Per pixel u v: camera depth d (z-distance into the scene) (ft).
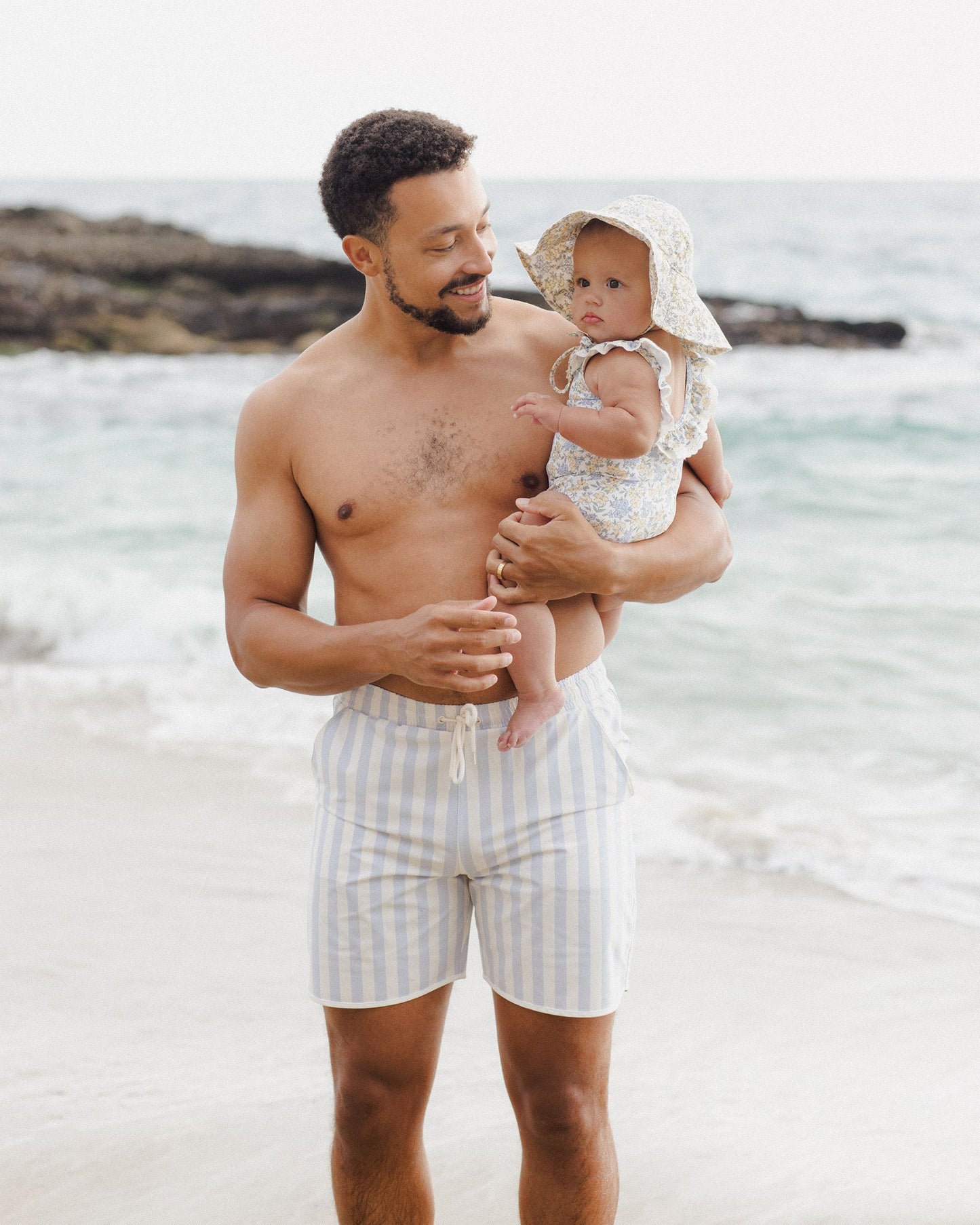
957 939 14.76
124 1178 9.53
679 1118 10.79
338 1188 7.95
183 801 18.88
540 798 7.54
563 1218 7.52
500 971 7.62
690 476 8.67
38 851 16.85
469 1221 9.06
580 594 7.95
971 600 29.81
